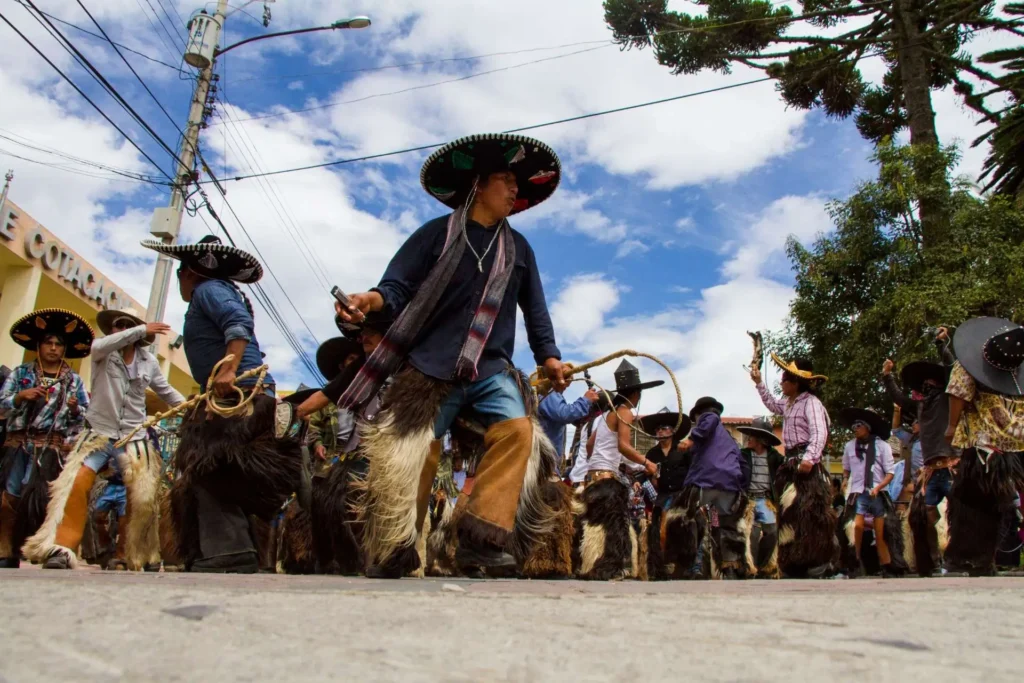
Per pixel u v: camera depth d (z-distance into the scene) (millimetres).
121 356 5082
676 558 7246
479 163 3490
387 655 958
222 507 3885
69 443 5312
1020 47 20438
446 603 1552
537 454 3246
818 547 7035
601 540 5746
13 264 15141
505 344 3271
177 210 12789
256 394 3959
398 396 2982
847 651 1078
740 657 1016
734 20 18766
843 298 15383
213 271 4270
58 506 4555
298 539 5719
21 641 955
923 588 2346
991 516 5348
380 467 2900
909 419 9172
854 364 14781
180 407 3982
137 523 5238
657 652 1041
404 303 3225
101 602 1321
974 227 14703
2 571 2633
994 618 1504
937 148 15672
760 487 7438
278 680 794
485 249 3320
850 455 8695
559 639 1132
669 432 8133
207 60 13344
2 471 5148
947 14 18234
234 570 3842
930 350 13477
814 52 19875
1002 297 13625
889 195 14922
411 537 2869
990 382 5262
